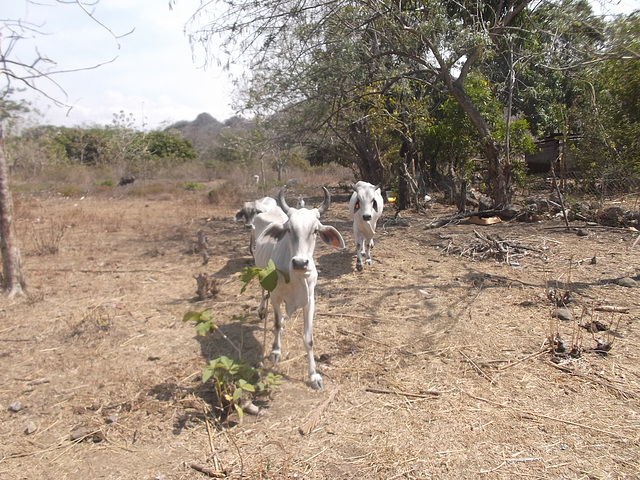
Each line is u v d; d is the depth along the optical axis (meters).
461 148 13.94
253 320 5.48
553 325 5.00
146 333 5.15
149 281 7.15
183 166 29.28
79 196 20.22
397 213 12.13
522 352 4.48
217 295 6.36
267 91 11.94
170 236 10.71
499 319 5.25
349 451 3.18
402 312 5.59
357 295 6.23
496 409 3.61
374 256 8.31
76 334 5.09
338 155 16.39
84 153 33.50
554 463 3.01
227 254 8.89
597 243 8.30
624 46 8.22
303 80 11.18
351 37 11.09
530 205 10.99
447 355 4.48
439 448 3.19
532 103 16.62
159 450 3.23
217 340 4.93
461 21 11.55
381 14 10.42
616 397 3.69
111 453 3.21
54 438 3.38
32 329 5.26
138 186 23.08
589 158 11.62
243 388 3.57
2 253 6.30
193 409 3.68
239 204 16.11
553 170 10.35
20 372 4.30
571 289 6.06
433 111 15.64
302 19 10.85
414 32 10.12
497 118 13.44
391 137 15.66
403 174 13.51
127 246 9.66
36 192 21.06
